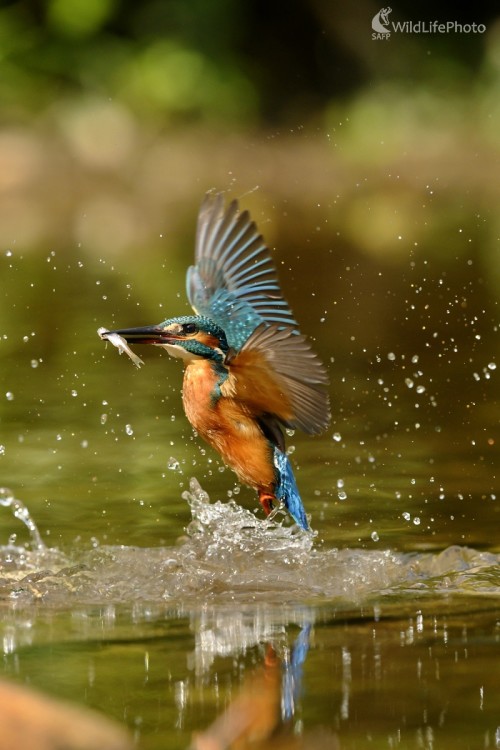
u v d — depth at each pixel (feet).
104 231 91.09
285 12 137.18
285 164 120.37
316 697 20.59
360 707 20.13
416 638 24.02
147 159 117.60
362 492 37.78
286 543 32.35
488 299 67.67
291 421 31.81
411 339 59.47
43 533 33.86
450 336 60.03
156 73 126.62
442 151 123.24
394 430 45.01
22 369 53.57
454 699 20.39
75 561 31.30
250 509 36.91
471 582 29.07
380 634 24.44
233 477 39.75
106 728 17.44
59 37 126.41
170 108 126.52
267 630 24.97
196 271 35.99
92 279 72.23
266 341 28.71
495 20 138.41
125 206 103.04
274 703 20.33
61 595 28.53
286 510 36.60
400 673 21.76
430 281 72.64
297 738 19.01
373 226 95.96
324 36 136.77
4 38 124.26
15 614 26.81
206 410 32.73
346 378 52.60
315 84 136.77
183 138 123.54
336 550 31.99
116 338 32.07
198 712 20.04
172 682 21.45
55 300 66.13
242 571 30.30
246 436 32.71
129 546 32.50
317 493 37.73
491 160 120.47
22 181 109.50
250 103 131.34
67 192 108.17
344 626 25.18
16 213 99.66
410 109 129.80
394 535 33.65
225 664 22.56
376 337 59.72
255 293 35.29
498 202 106.63
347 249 85.40
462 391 50.26
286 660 22.71
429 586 28.86
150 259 79.30
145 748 18.63
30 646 23.93
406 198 109.29
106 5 126.93
